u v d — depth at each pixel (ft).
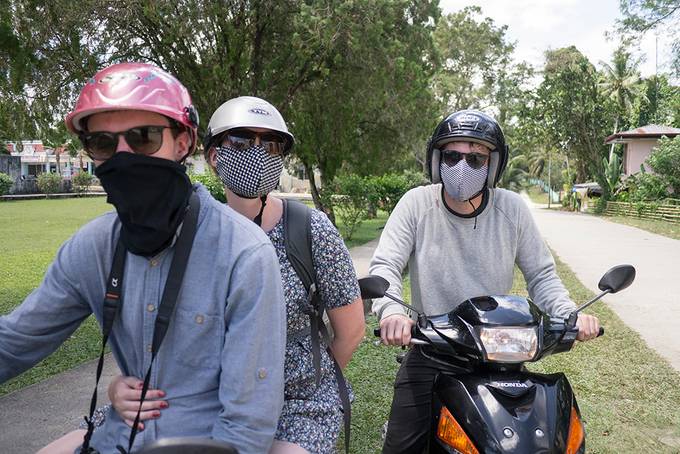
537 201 189.78
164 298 5.23
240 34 41.68
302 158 55.11
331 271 7.43
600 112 119.24
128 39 39.88
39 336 5.71
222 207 5.62
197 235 5.38
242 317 5.31
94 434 5.82
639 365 19.07
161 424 5.30
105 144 5.25
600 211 107.14
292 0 41.73
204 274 5.33
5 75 27.66
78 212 90.58
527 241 9.79
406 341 8.30
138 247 5.24
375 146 58.85
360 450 13.03
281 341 5.54
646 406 15.84
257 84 45.96
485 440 6.96
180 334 5.31
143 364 5.38
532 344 7.54
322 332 7.54
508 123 146.10
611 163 111.55
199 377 5.39
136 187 5.07
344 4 38.55
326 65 45.91
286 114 50.39
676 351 20.77
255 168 7.34
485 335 7.58
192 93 43.62
